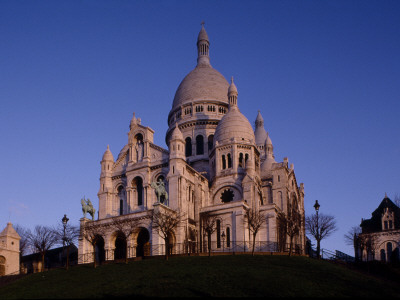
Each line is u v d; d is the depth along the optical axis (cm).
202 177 10931
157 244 8888
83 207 10006
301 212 13238
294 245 10950
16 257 10975
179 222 9419
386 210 12075
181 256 8106
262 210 10181
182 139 10450
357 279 6444
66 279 6850
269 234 9931
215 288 5656
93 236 9600
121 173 10925
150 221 9200
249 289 5603
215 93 13625
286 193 11550
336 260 8794
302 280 6069
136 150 10994
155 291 5578
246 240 9575
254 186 10481
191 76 14150
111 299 5344
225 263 7106
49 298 5625
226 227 9806
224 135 11556
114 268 7331
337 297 5434
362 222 12825
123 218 9544
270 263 7188
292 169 12506
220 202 10944
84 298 5450
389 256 11475
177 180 9931
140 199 10631
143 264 7419
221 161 11331
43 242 8875
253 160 11362
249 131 11681
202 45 15238
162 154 10619
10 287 6812
